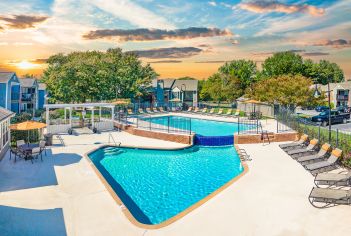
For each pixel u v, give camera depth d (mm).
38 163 19875
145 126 36219
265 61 107500
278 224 11133
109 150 25828
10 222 11250
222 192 14492
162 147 26469
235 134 28438
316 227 10859
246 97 59875
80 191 14594
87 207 12688
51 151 23656
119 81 62031
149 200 15297
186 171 20547
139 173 19938
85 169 18484
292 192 14445
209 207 12734
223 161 23234
